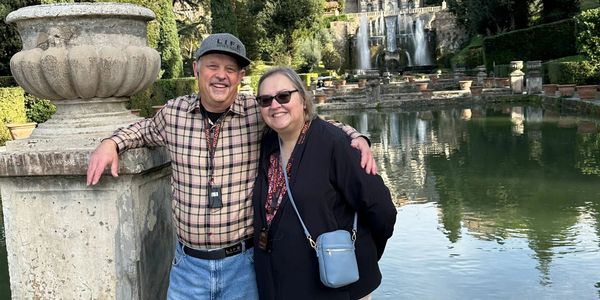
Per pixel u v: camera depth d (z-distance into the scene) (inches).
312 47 1601.9
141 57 91.6
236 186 82.1
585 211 210.7
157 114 85.9
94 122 92.3
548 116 583.5
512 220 203.2
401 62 2031.3
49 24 87.6
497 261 160.6
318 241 75.3
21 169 87.0
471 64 1542.8
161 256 100.3
